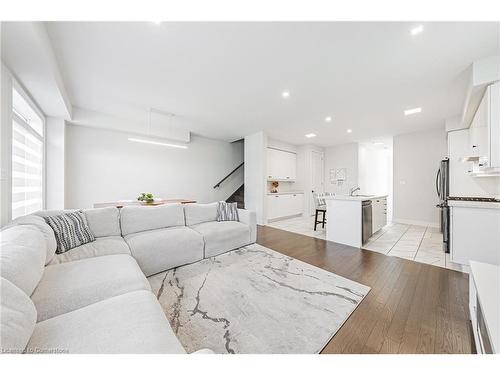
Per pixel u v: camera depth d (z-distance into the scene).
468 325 1.48
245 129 5.01
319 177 7.08
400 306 1.72
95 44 1.99
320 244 3.49
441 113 3.74
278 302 1.75
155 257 2.24
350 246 3.38
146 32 1.83
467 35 1.81
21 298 0.82
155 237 2.31
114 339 0.81
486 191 3.48
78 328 0.87
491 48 1.99
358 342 1.32
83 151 4.02
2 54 1.80
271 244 3.47
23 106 2.62
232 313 1.60
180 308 1.66
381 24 1.71
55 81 2.27
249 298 1.81
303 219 6.03
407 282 2.14
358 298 1.83
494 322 0.88
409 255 2.96
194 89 2.93
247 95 3.12
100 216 2.37
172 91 3.01
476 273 1.32
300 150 6.87
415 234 4.18
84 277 1.33
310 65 2.32
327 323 1.49
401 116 3.94
